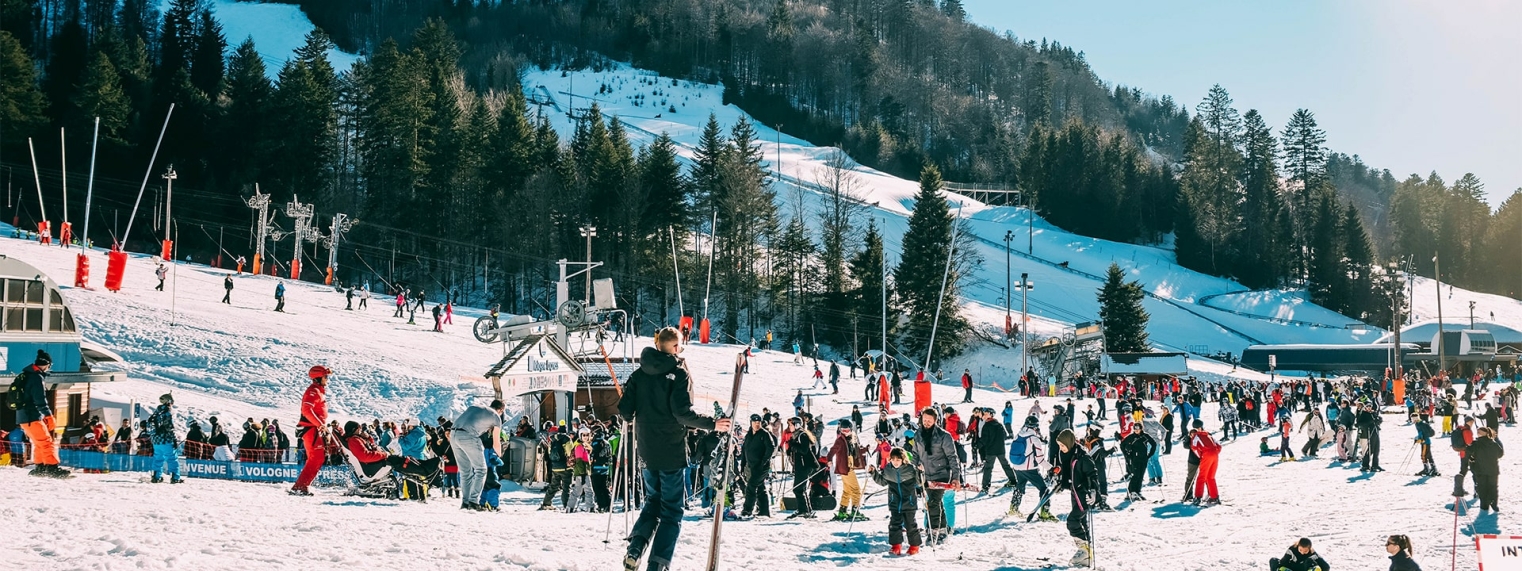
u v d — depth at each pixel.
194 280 59.31
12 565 7.43
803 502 16.92
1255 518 17.19
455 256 95.19
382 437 22.69
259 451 22.03
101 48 104.75
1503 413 38.81
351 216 94.75
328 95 101.81
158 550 8.27
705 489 17.72
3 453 18.03
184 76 97.88
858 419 36.94
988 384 77.94
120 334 39.75
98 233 89.12
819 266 91.81
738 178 91.62
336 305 58.38
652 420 6.89
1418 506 17.91
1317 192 156.00
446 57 137.38
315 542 9.54
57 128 91.25
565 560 9.23
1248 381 73.38
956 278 83.00
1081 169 153.25
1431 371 84.94
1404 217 180.25
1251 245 143.00
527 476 22.80
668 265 90.88
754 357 58.09
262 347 40.59
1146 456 20.08
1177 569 12.05
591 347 41.19
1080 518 12.11
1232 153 169.88
